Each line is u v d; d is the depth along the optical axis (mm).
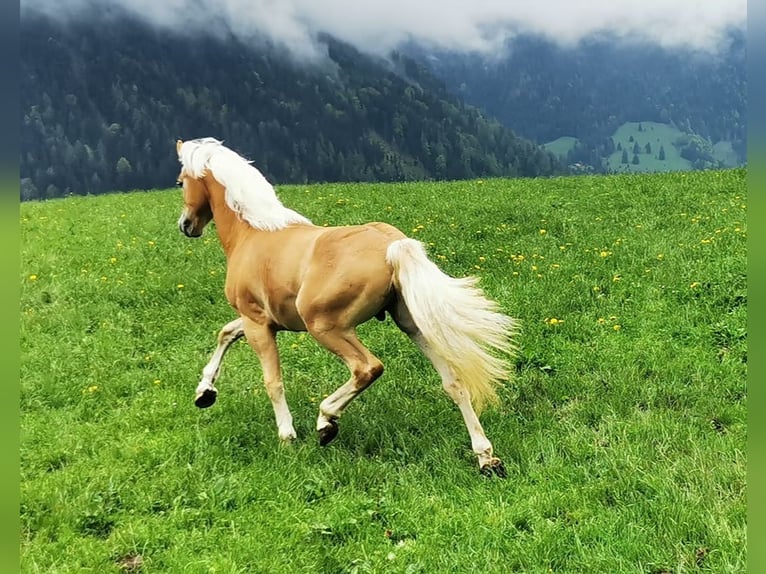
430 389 7547
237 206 6773
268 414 7156
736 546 4480
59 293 11352
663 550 4586
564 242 12469
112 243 14477
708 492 5125
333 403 5965
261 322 6574
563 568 4621
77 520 5375
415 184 21516
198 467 6102
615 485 5379
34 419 7379
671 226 12812
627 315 8961
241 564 4828
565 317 8977
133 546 5078
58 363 8727
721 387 6934
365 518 5258
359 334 9250
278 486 5789
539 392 7277
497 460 5789
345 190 20203
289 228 6527
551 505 5246
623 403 6793
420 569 4680
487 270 11117
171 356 9016
